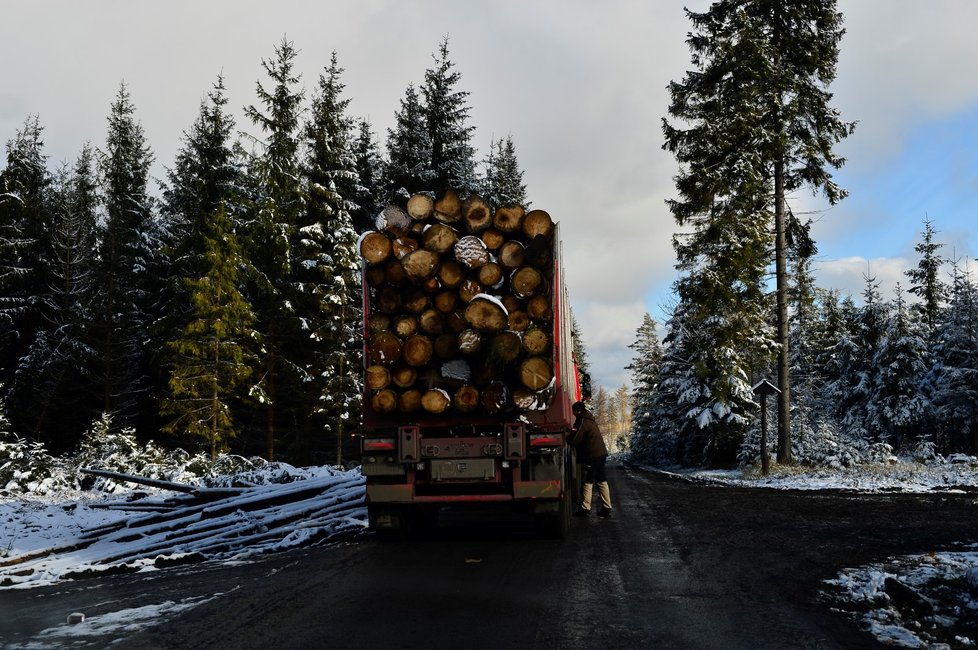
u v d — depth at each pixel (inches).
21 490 528.7
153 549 325.7
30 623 190.5
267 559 292.4
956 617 182.9
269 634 170.9
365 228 1363.2
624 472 1229.1
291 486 446.6
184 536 346.3
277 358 1162.0
